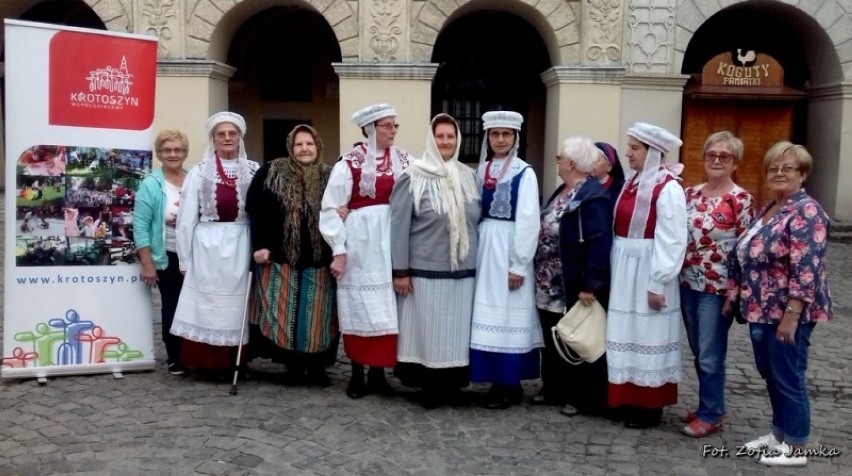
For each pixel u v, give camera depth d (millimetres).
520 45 16312
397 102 12648
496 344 4777
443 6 12586
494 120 4770
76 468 3895
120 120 5395
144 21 12656
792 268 3902
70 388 5172
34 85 5156
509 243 4758
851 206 13328
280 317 5156
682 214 4309
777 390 4172
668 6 12602
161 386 5254
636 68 12727
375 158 4910
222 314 5176
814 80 13953
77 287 5379
